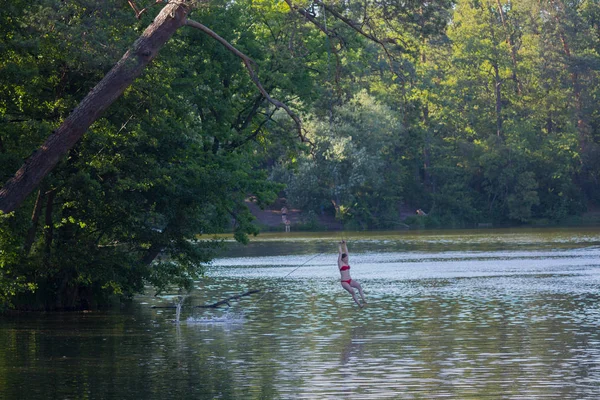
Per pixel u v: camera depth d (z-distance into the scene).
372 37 34.91
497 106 135.62
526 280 43.53
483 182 131.38
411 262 57.69
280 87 43.22
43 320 32.22
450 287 40.78
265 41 46.06
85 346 25.16
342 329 27.53
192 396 17.94
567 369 20.05
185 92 36.91
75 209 35.00
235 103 43.91
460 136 137.88
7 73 28.44
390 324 28.42
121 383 19.38
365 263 57.78
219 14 40.47
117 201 33.81
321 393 17.98
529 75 137.12
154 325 30.03
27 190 27.44
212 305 35.47
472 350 22.95
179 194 35.25
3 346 25.39
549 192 133.38
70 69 30.75
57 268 34.41
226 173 36.16
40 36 28.44
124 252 36.16
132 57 27.81
